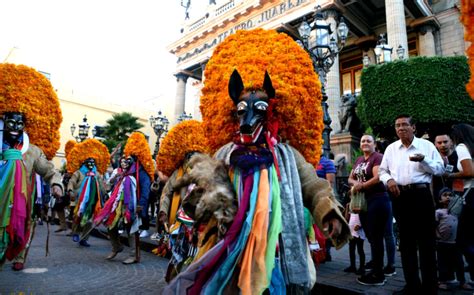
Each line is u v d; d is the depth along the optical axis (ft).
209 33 90.89
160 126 44.11
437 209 14.14
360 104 39.86
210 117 8.20
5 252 10.78
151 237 25.04
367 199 12.80
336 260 17.44
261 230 5.74
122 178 18.58
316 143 7.75
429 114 32.22
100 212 18.65
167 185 14.20
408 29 66.74
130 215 17.54
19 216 10.80
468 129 11.51
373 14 70.03
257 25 75.56
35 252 21.31
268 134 7.12
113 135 79.71
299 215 6.36
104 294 12.69
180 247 10.87
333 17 58.54
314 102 7.72
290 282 5.86
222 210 6.24
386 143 23.48
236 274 5.75
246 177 6.58
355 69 74.28
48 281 14.28
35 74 12.91
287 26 68.18
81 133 44.80
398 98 33.63
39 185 13.52
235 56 8.14
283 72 7.56
